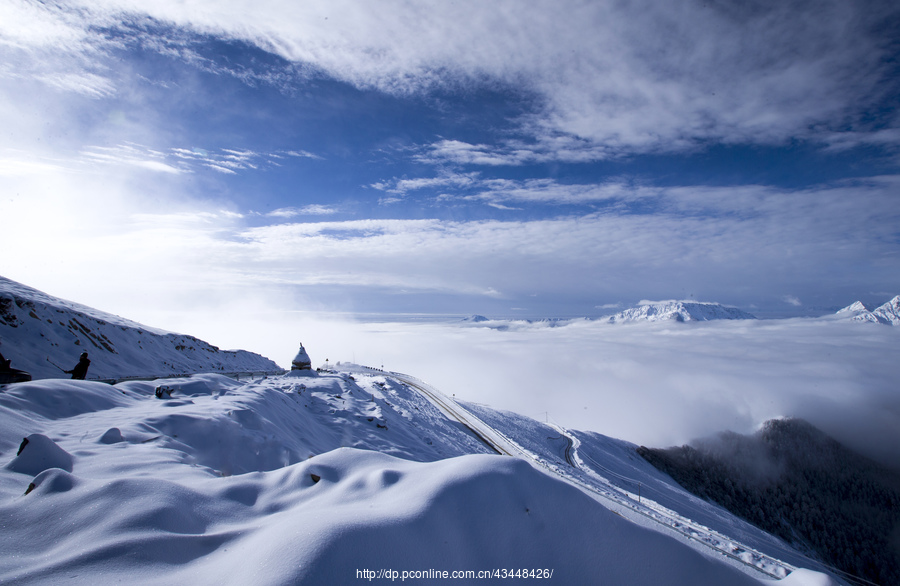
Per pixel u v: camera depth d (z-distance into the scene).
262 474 5.46
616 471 46.47
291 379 25.44
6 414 8.28
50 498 4.22
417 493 4.21
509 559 3.77
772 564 11.65
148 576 3.23
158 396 13.49
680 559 4.17
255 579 3.01
